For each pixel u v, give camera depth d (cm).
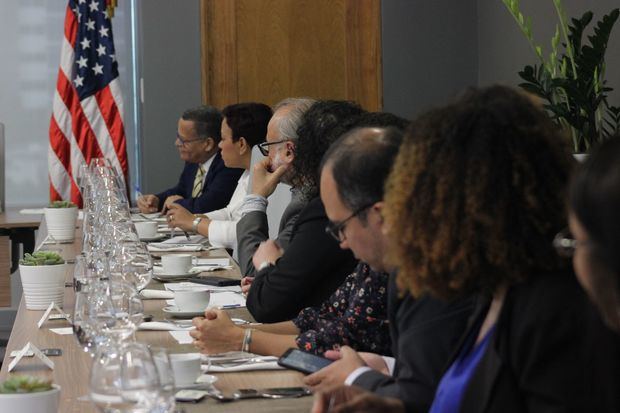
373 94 916
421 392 195
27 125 913
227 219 619
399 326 215
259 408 220
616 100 675
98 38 856
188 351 282
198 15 889
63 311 351
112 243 378
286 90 909
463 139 167
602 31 586
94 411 220
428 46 917
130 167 944
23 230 756
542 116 170
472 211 164
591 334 152
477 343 178
